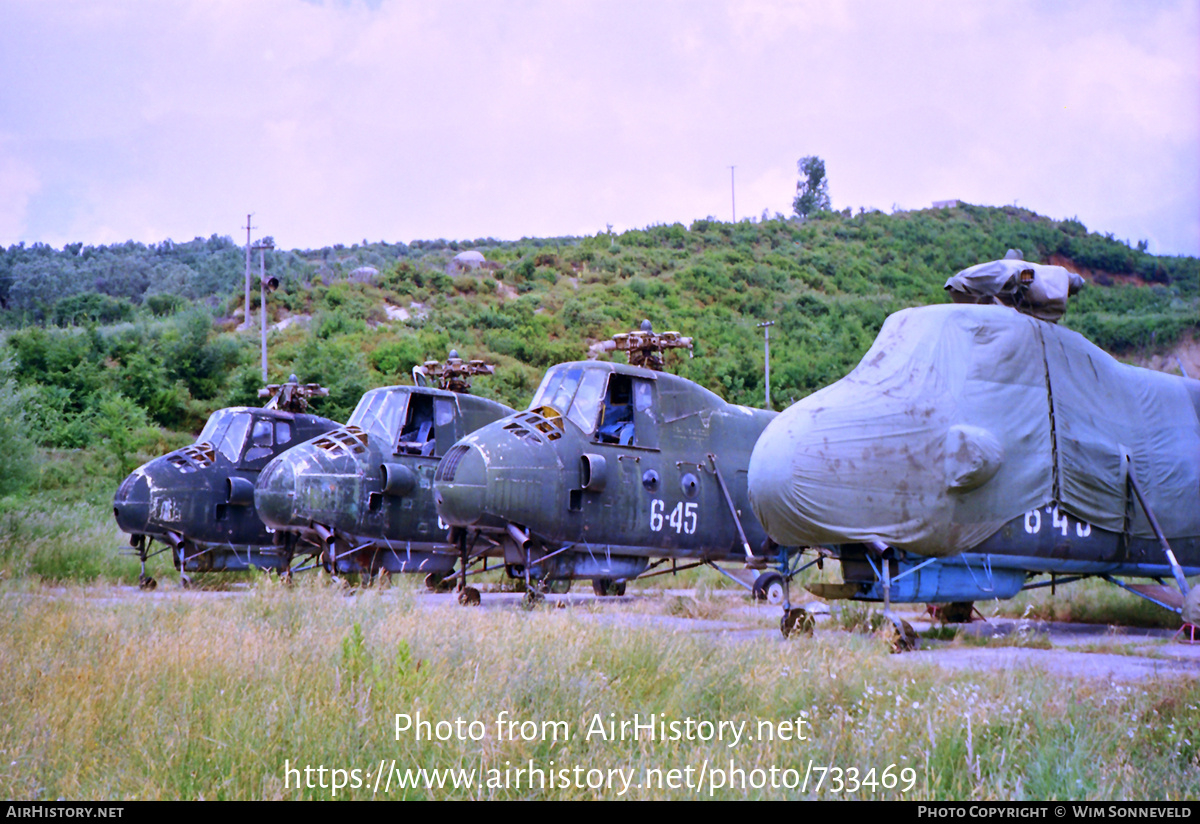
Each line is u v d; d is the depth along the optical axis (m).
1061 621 14.26
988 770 5.55
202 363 43.97
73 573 17.89
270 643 8.16
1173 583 13.80
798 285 79.50
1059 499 11.59
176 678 6.87
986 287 12.29
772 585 15.83
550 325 59.75
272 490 16.34
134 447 34.09
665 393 15.35
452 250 105.06
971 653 10.18
